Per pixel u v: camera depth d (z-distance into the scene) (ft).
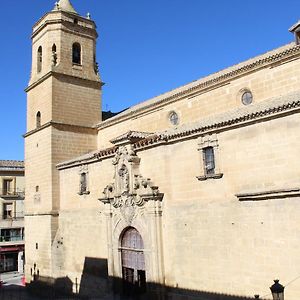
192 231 74.79
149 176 85.10
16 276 167.94
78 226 107.86
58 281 112.06
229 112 81.41
